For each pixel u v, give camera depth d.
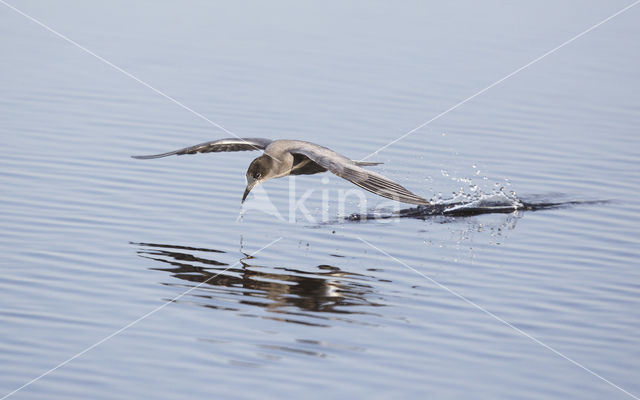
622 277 13.53
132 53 25.50
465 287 13.10
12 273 12.96
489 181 17.86
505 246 14.80
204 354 10.84
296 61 25.28
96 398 9.84
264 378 10.30
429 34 28.39
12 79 23.03
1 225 14.69
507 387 10.33
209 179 17.58
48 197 16.05
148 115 21.02
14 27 27.50
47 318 11.65
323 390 10.09
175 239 14.59
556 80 24.67
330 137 19.92
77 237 14.40
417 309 12.33
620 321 12.07
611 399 10.16
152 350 10.92
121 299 12.29
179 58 25.23
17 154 18.14
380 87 23.41
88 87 22.73
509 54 26.50
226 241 14.66
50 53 25.30
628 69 25.81
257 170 14.16
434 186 17.52
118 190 16.66
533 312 12.33
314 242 14.83
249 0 32.19
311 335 11.41
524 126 21.17
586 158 19.23
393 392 10.09
